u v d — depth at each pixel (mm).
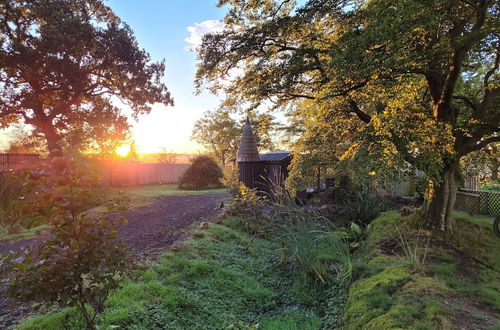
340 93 6387
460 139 6234
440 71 6227
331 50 6039
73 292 2023
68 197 2035
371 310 3414
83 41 13961
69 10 14281
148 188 18938
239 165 12047
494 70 6254
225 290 4312
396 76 5160
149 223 7633
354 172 5773
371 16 4863
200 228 6895
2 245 5426
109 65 16047
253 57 8234
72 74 13969
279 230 6352
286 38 7328
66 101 15539
